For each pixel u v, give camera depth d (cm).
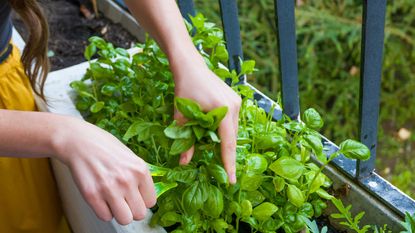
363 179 91
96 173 71
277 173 81
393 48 219
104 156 72
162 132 84
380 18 80
